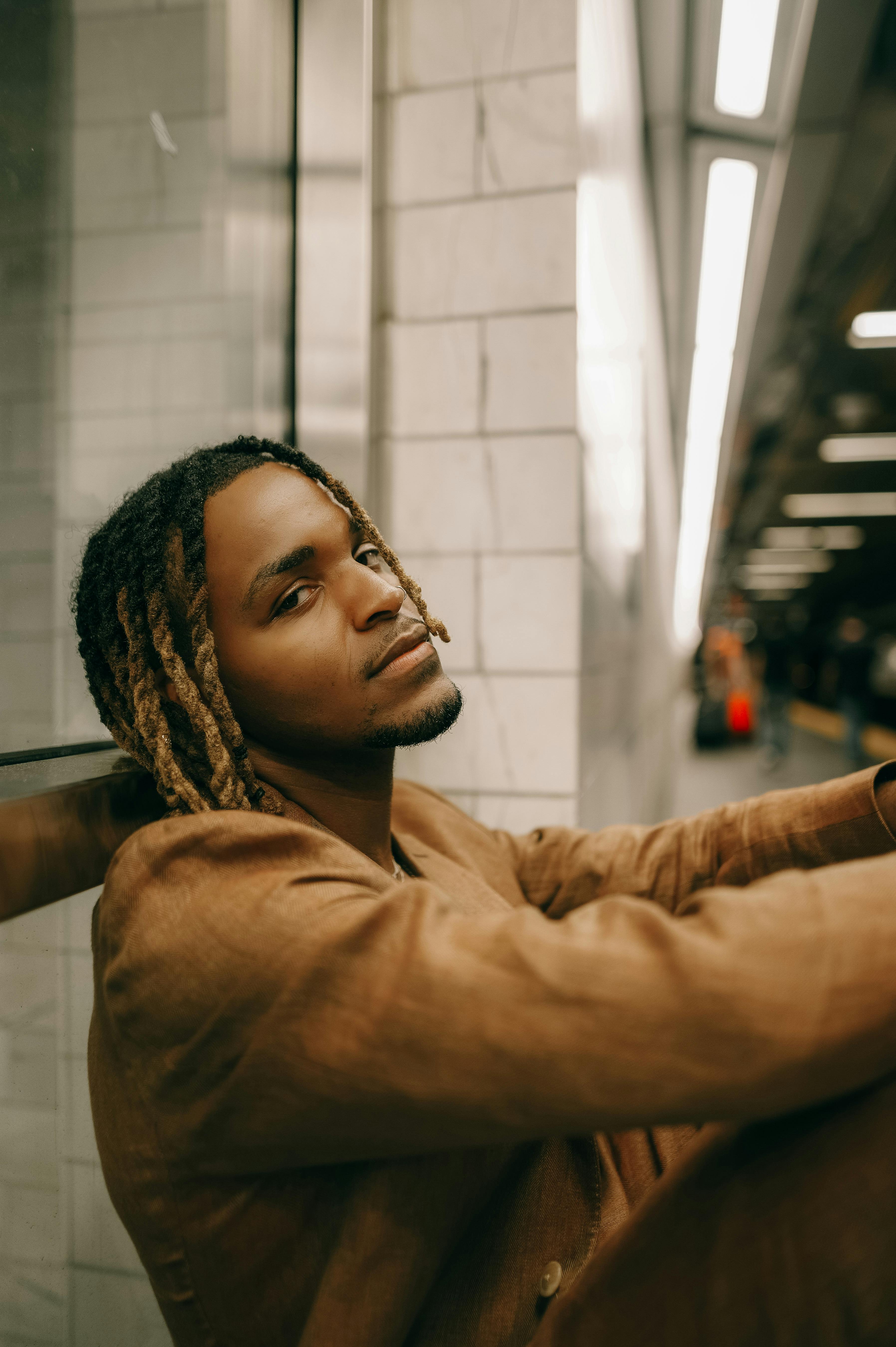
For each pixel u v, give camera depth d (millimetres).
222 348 1336
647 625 4566
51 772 772
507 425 1575
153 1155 592
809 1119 490
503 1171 648
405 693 708
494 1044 434
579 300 1563
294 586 705
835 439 10617
